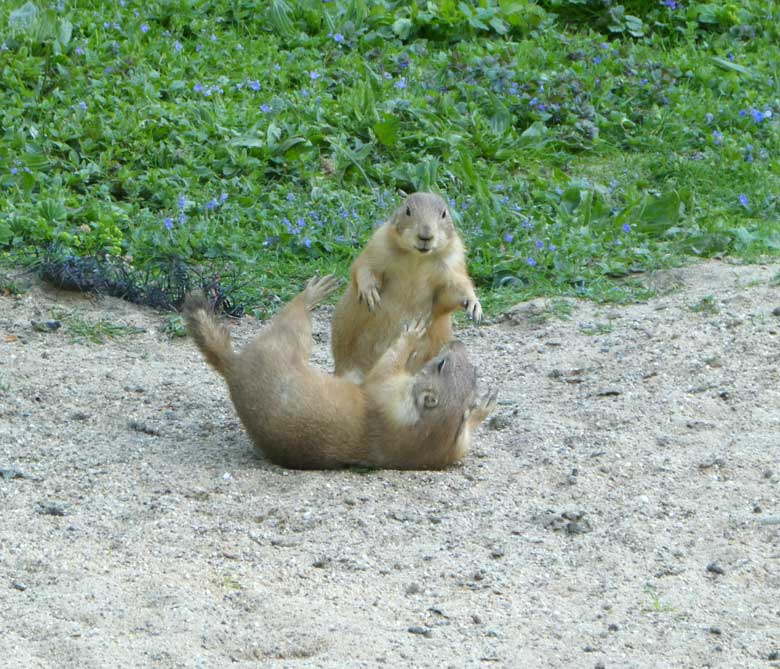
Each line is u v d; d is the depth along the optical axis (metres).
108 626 8.24
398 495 10.55
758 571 9.16
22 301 15.34
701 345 14.18
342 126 20.64
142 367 13.94
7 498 10.30
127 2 24.02
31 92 20.39
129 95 20.80
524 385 13.55
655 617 8.53
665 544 9.64
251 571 9.12
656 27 26.33
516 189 19.45
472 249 17.53
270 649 8.03
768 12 26.69
